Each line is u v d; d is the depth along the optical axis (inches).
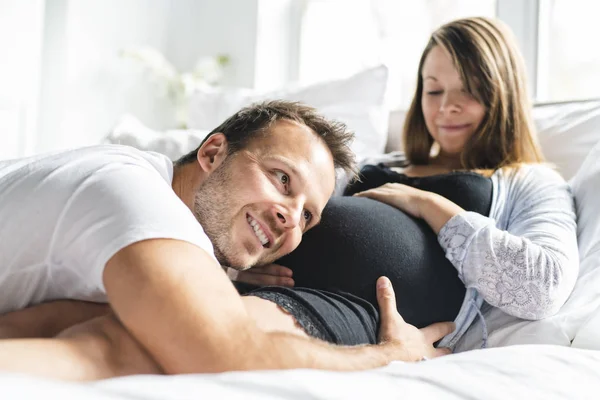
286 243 42.3
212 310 26.7
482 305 50.8
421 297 46.5
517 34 88.7
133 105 140.3
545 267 45.3
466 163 62.9
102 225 29.1
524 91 62.7
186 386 19.5
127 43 138.8
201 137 74.7
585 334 42.0
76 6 130.6
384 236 47.2
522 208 54.1
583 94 85.3
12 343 24.3
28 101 120.3
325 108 79.0
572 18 86.3
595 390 29.2
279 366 27.6
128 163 33.5
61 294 34.3
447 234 48.6
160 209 29.6
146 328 26.2
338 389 21.5
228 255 41.1
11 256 32.4
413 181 58.1
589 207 53.2
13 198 32.6
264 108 43.8
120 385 19.0
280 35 127.3
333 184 44.9
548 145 65.3
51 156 35.6
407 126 69.5
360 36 114.3
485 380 26.5
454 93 62.8
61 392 16.7
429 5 104.0
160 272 26.7
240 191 40.6
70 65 130.2
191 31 142.3
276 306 36.7
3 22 118.4
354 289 45.2
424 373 25.9
